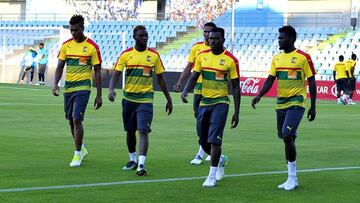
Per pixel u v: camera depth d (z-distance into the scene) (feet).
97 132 119.44
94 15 360.07
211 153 69.67
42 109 162.91
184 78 85.61
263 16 330.95
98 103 82.89
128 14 354.54
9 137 108.78
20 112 153.58
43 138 108.37
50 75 304.50
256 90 262.06
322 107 203.82
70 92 81.66
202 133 72.18
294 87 69.36
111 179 72.33
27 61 303.48
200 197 63.67
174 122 141.49
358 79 267.59
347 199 64.18
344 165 86.43
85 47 81.61
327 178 76.02
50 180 70.69
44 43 322.34
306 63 69.21
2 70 316.60
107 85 286.25
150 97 77.10
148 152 95.50
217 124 69.46
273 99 239.91
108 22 347.97
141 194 64.28
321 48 291.17
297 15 327.47
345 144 110.11
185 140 110.93
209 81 70.13
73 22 80.74
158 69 77.71
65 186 67.46
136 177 74.08
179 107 182.50
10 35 332.19
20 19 394.73
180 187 68.54
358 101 246.47
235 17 332.19
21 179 70.95
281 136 70.33
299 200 63.41
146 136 76.13
